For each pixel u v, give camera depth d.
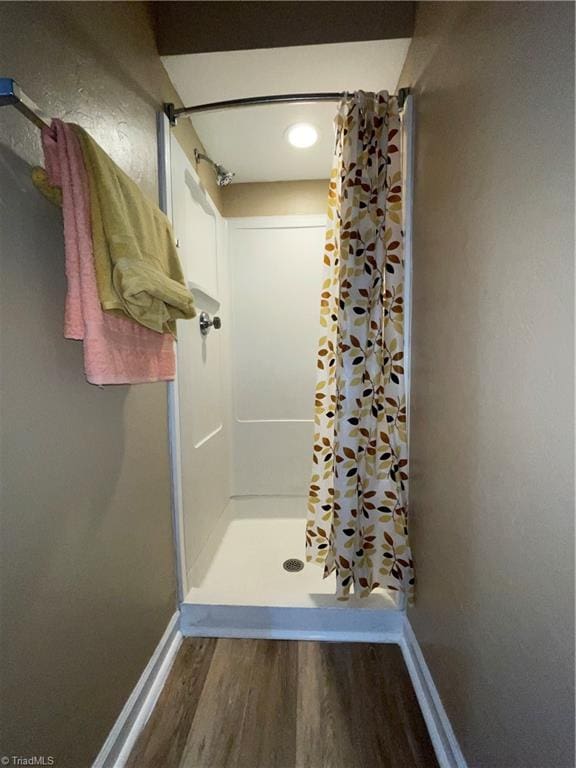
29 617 0.62
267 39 1.18
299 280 2.13
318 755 0.92
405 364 1.20
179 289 0.90
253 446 2.19
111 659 0.88
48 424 0.67
